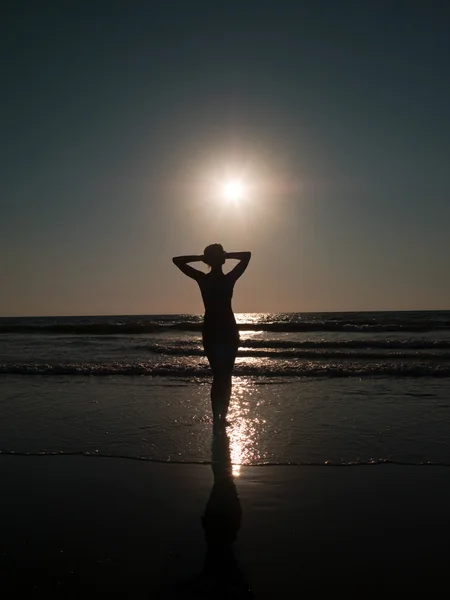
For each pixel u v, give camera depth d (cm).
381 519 296
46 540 271
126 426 532
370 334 2247
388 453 430
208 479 372
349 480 366
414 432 498
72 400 674
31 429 521
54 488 354
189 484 361
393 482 360
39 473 388
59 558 251
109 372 920
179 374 906
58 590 221
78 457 428
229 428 520
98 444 466
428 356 1200
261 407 625
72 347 1647
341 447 449
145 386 786
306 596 216
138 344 1775
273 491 346
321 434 495
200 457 425
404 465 398
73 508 317
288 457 423
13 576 234
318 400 666
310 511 310
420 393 711
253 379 854
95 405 641
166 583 227
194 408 620
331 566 242
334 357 1260
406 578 230
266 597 216
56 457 429
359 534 276
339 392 724
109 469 397
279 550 259
